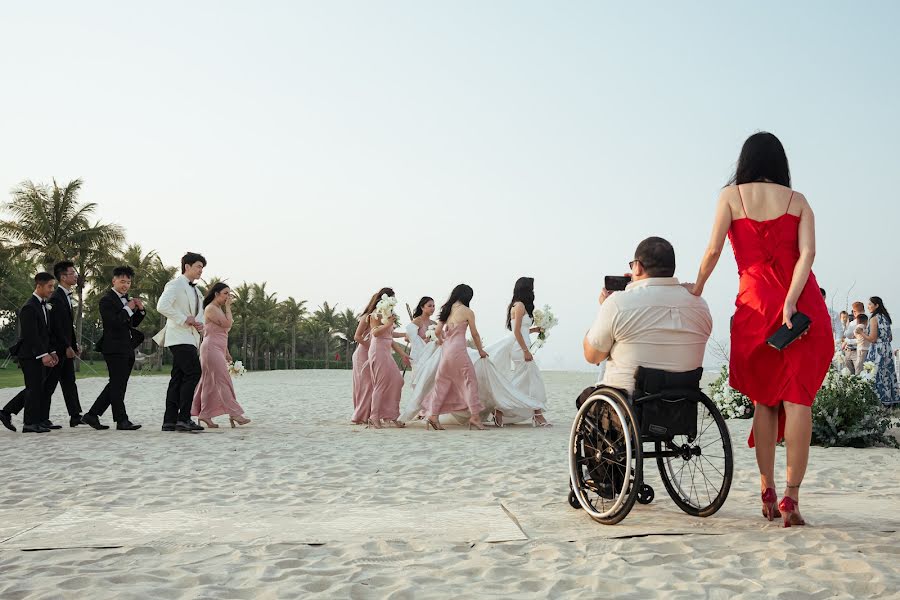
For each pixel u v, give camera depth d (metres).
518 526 4.24
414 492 5.61
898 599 2.85
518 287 10.80
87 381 26.98
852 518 4.25
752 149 4.21
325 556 3.69
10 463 7.01
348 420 11.91
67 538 4.09
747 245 4.09
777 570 3.22
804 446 3.95
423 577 3.29
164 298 9.75
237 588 3.16
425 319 12.15
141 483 6.02
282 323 118.25
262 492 5.62
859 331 13.18
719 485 5.62
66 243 52.03
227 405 10.37
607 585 3.07
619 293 4.30
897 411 12.70
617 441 4.23
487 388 10.46
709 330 4.26
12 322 74.88
